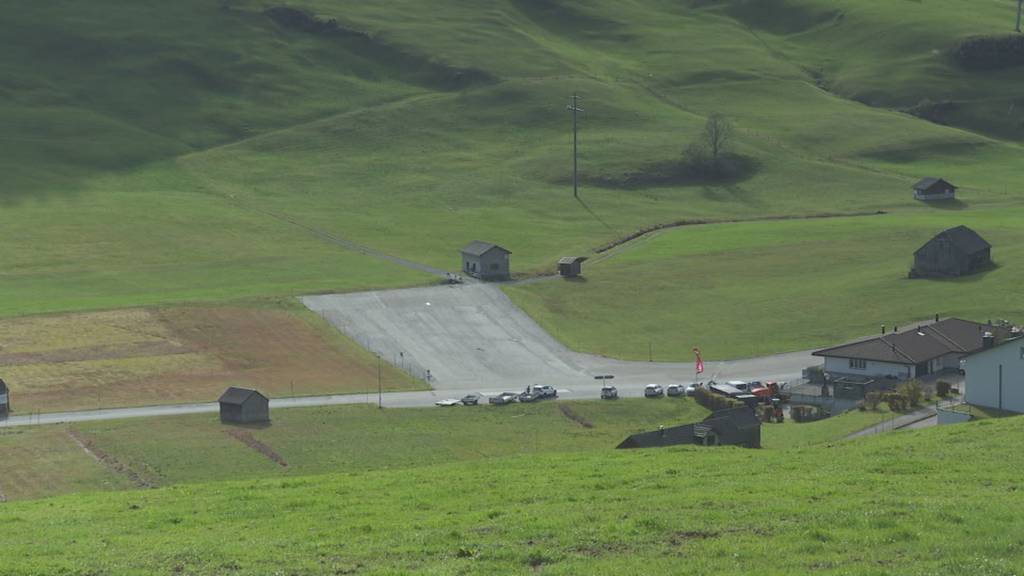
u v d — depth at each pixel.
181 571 190.75
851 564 176.25
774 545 187.00
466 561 187.50
